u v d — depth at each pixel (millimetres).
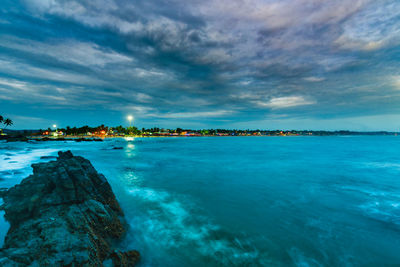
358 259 6816
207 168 24922
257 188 15656
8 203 7836
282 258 6723
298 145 80125
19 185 8836
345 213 10773
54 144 75062
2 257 4273
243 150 54281
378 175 21359
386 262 6699
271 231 8602
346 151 51531
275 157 37906
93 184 9500
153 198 12594
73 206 7305
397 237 8289
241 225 9109
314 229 8891
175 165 27391
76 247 4902
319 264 6512
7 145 62500
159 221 9234
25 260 4266
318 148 62406
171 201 12117
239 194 14000
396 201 12766
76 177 8789
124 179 17797
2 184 13281
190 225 8938
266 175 20781
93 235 5883
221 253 6867
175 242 7465
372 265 6543
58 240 5078
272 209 11234
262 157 37719
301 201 12727
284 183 17406
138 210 10453
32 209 7316
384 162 31453
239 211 10836
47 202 7469
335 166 27281
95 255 5039
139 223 8906
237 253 6906
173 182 17219
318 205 11992
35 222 6164
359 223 9570
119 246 6879
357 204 12227
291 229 8844
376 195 14141
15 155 33406
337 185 16875
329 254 7051
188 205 11523
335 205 12016
